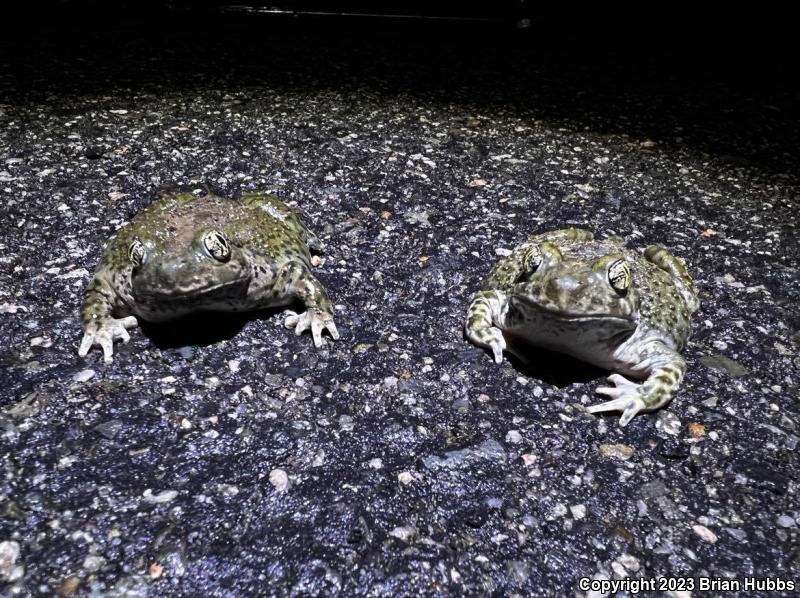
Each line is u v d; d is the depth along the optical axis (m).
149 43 0.33
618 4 0.38
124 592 0.10
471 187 0.22
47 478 0.11
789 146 0.26
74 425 0.12
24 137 0.22
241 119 0.25
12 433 0.12
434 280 0.17
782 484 0.12
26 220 0.18
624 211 0.21
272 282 0.14
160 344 0.14
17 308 0.15
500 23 0.37
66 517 0.11
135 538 0.10
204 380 0.13
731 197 0.22
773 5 0.37
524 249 0.16
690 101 0.30
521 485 0.12
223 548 0.10
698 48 0.37
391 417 0.13
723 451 0.13
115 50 0.32
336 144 0.24
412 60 0.33
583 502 0.12
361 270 0.17
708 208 0.22
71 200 0.19
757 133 0.28
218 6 0.36
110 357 0.14
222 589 0.10
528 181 0.22
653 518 0.11
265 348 0.14
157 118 0.25
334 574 0.10
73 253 0.17
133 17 0.36
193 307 0.13
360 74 0.31
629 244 0.19
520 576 0.10
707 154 0.25
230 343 0.14
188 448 0.12
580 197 0.21
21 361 0.13
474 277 0.17
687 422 0.13
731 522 0.11
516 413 0.13
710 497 0.12
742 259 0.19
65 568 0.10
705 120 0.29
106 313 0.14
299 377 0.14
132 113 0.25
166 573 0.10
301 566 0.10
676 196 0.22
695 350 0.15
